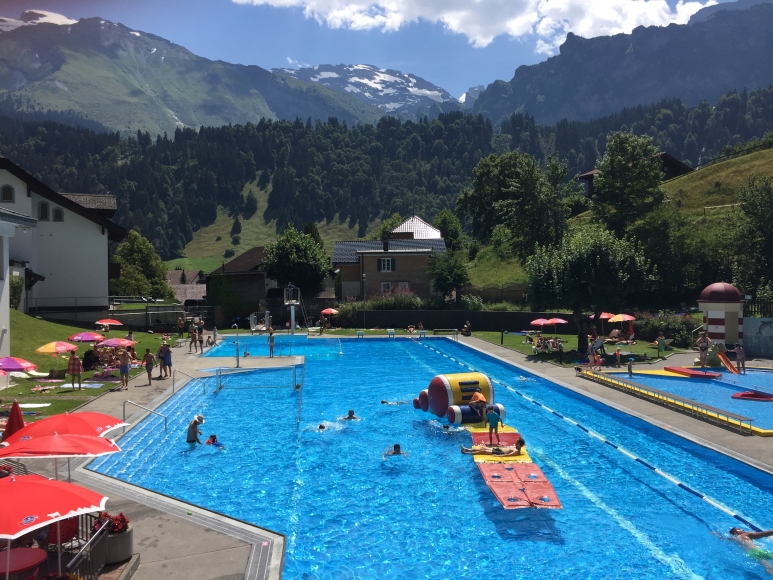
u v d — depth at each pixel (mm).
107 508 12930
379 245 69625
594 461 16906
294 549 11648
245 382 29828
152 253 87375
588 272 35469
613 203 60750
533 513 13406
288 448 18375
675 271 51969
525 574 10766
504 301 60812
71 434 11547
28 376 28281
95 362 31625
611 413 22125
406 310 56625
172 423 21266
